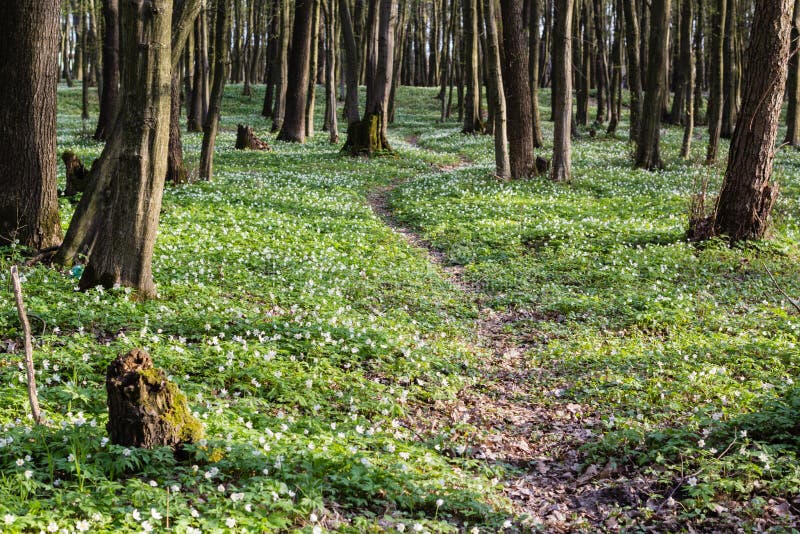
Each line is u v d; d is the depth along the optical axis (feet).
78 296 32.09
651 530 18.62
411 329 34.60
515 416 26.94
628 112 185.88
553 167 79.10
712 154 90.38
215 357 26.48
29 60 38.04
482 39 148.77
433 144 131.03
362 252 49.65
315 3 123.85
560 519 19.51
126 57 32.35
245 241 48.57
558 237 54.75
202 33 136.77
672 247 49.88
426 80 268.62
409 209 66.85
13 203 38.55
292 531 16.26
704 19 158.51
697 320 36.81
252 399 23.68
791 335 33.91
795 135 114.62
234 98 201.87
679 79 158.71
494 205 65.51
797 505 18.85
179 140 69.72
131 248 33.32
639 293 41.19
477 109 143.74
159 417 18.45
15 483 16.20
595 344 33.96
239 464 18.26
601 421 25.57
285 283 39.96
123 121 32.91
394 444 21.76
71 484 16.62
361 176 87.04
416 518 18.19
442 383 28.35
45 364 23.71
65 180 68.69
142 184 33.12
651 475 21.43
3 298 30.66
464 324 37.78
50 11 38.52
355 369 28.43
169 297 34.71
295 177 82.38
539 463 23.25
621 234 54.75
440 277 46.32
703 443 21.70
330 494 18.30
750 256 46.91
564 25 75.72
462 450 22.70
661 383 27.99
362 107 193.06
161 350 26.45
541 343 35.24
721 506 19.10
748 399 25.66
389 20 103.30
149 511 15.62
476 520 18.83
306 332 29.94
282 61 138.41
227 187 67.92
